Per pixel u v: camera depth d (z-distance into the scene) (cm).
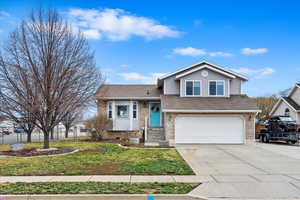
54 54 1451
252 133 1903
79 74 1510
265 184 778
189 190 705
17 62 1411
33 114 1429
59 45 1476
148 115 2359
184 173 914
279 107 3114
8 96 1378
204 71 2122
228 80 2116
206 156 1327
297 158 1280
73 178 835
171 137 1905
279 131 2125
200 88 2114
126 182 785
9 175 878
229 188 733
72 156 1288
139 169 969
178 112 1897
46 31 1456
